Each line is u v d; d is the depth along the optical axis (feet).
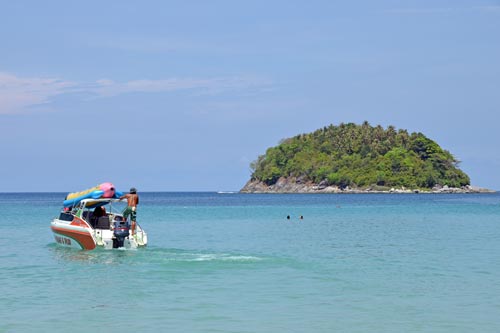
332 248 102.17
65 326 48.49
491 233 132.87
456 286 64.95
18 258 86.84
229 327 48.24
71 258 86.58
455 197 547.49
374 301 57.41
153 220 184.34
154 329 47.65
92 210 97.40
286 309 54.29
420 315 52.01
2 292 61.87
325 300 57.98
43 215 209.87
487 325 48.80
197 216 208.85
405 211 248.52
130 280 68.80
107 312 53.11
